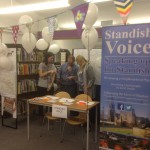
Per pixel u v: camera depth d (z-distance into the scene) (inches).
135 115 97.6
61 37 276.4
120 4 95.3
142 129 96.4
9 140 151.5
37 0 233.3
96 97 178.2
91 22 115.2
